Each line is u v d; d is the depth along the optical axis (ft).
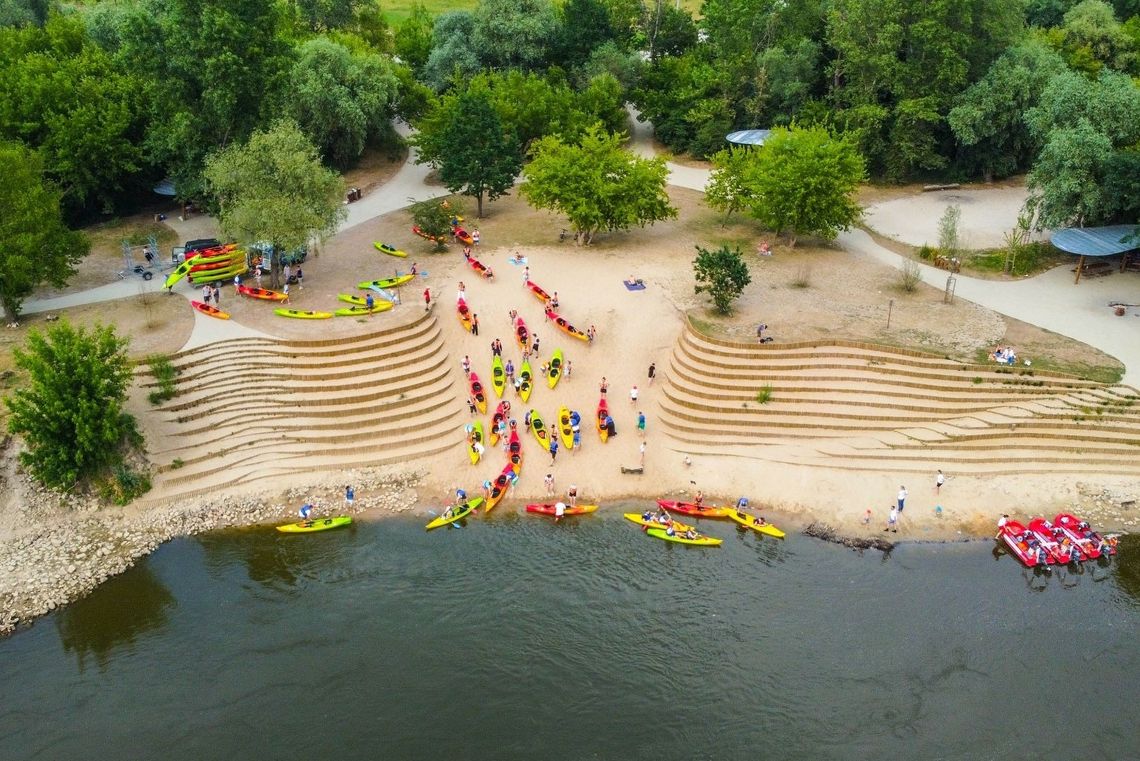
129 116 285.43
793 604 156.04
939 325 226.58
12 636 149.48
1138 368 205.46
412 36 437.17
